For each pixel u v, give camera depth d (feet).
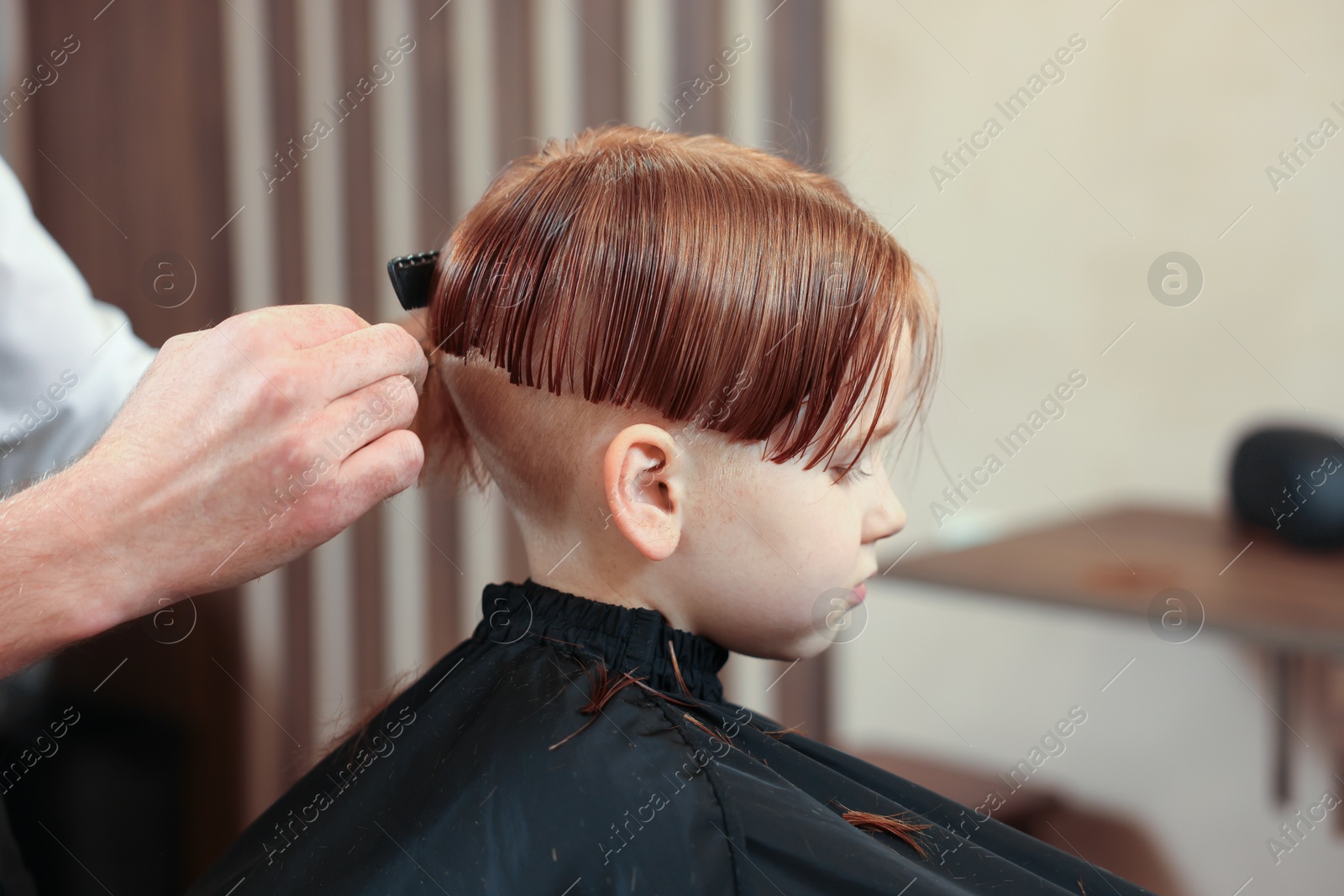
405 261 1.64
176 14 3.81
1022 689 6.16
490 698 1.47
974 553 4.91
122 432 1.37
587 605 1.57
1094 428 6.15
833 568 1.59
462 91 4.26
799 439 1.48
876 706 6.63
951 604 6.32
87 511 1.32
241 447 1.34
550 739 1.35
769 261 1.41
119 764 3.77
